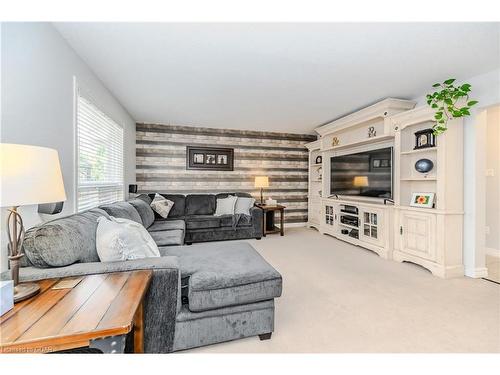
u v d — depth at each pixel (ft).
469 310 6.36
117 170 11.28
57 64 5.92
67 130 6.42
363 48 6.80
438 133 8.73
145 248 5.06
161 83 9.23
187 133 16.22
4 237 4.17
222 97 10.82
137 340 3.91
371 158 12.74
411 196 10.48
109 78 8.74
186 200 15.23
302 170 18.83
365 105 11.93
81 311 2.88
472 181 8.78
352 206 13.42
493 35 6.15
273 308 5.20
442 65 7.86
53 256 4.04
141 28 5.85
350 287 7.77
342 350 4.80
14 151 2.97
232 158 17.11
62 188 3.55
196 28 5.86
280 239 14.46
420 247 9.50
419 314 6.16
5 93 4.32
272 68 8.02
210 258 5.99
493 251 11.30
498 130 11.27
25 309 2.91
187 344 4.68
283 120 14.88
